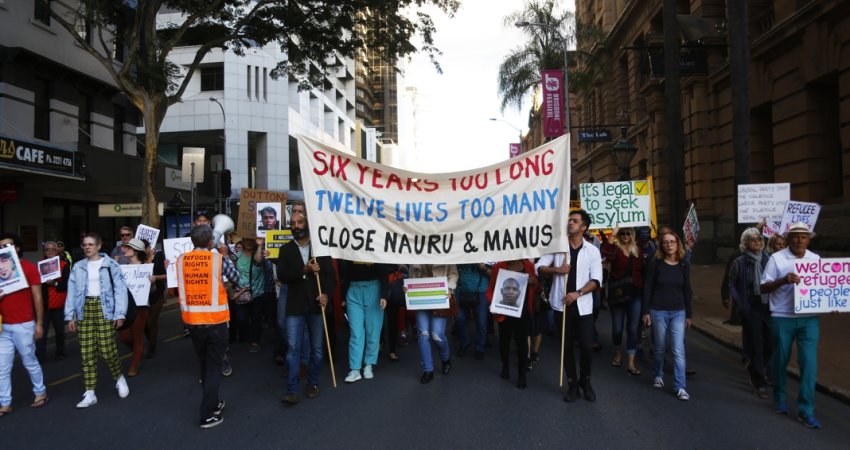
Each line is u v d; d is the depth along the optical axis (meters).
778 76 16.55
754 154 18.50
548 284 6.94
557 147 6.55
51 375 7.56
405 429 5.21
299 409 5.85
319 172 6.65
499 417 5.52
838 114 15.22
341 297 7.48
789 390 6.46
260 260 8.80
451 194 6.76
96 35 19.69
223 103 46.59
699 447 4.74
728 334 9.23
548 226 6.50
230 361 8.15
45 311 8.59
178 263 5.51
